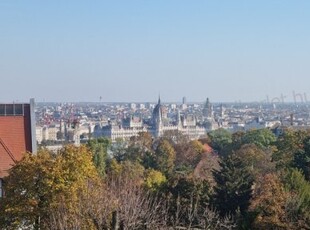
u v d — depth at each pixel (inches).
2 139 3759.8
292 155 5324.8
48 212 2573.8
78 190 2591.0
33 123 3853.3
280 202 2935.5
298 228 2800.2
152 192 3528.5
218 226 2854.3
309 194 3041.3
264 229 2819.9
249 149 6835.6
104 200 2169.0
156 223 2222.0
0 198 2723.9
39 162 2704.2
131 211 2098.9
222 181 3828.7
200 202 3457.2
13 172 2728.8
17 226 2630.4
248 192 3747.5
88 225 2060.8
